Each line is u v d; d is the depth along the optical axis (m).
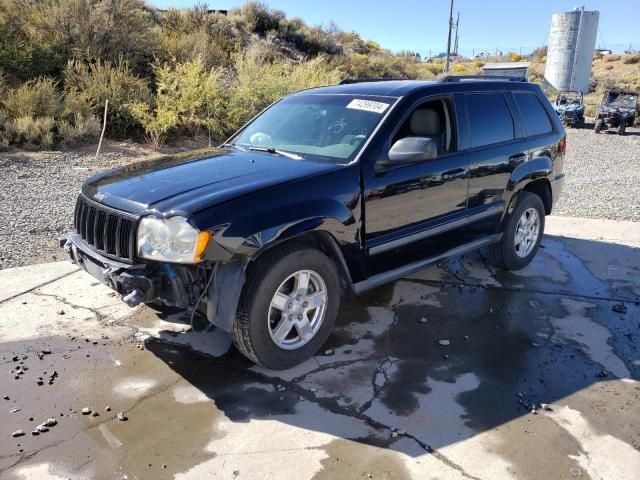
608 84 40.97
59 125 11.42
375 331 4.30
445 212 4.52
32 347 3.92
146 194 3.47
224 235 3.16
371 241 3.97
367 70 28.38
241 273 3.29
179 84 13.55
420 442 2.98
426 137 4.29
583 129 24.80
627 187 10.63
